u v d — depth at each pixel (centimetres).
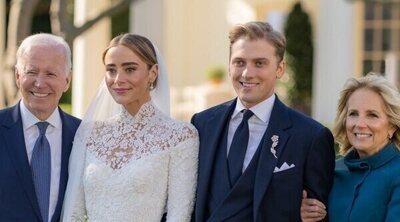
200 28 1664
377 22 1278
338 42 1212
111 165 384
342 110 391
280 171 374
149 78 393
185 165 386
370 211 365
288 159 377
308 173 379
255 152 380
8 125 397
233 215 373
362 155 384
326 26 1221
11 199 384
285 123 384
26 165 387
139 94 388
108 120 402
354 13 1230
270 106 388
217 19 1648
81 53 1027
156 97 401
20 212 383
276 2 1585
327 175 384
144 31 1261
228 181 379
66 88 404
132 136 390
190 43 1670
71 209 387
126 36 389
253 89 378
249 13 1605
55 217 390
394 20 1273
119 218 374
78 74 1034
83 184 388
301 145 379
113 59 385
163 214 389
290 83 1563
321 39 1227
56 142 403
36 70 386
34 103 390
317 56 1233
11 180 384
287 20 1566
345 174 385
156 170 380
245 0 1603
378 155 376
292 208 374
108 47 389
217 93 1398
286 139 379
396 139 384
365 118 375
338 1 1210
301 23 1550
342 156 402
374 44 1280
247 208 374
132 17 1276
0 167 387
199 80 1669
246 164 382
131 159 383
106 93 405
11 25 700
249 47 376
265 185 371
